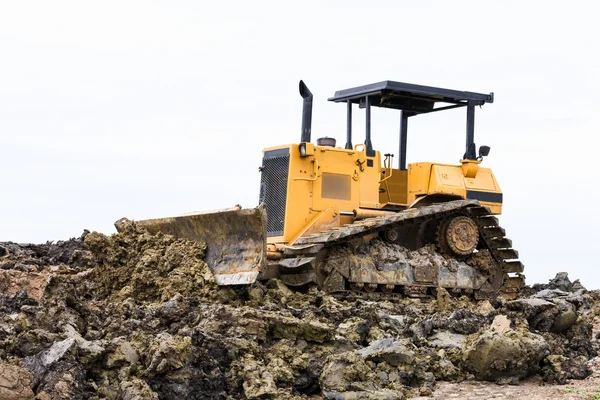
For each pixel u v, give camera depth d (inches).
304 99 749.9
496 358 494.0
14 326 469.4
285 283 706.2
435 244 783.1
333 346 502.6
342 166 756.0
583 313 740.0
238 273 601.9
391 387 466.3
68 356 430.3
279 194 743.1
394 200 802.8
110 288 639.1
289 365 476.4
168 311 528.1
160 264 629.0
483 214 799.1
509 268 805.2
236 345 474.9
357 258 721.6
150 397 415.5
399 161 831.1
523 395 465.1
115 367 441.7
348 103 786.2
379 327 564.7
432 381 488.4
